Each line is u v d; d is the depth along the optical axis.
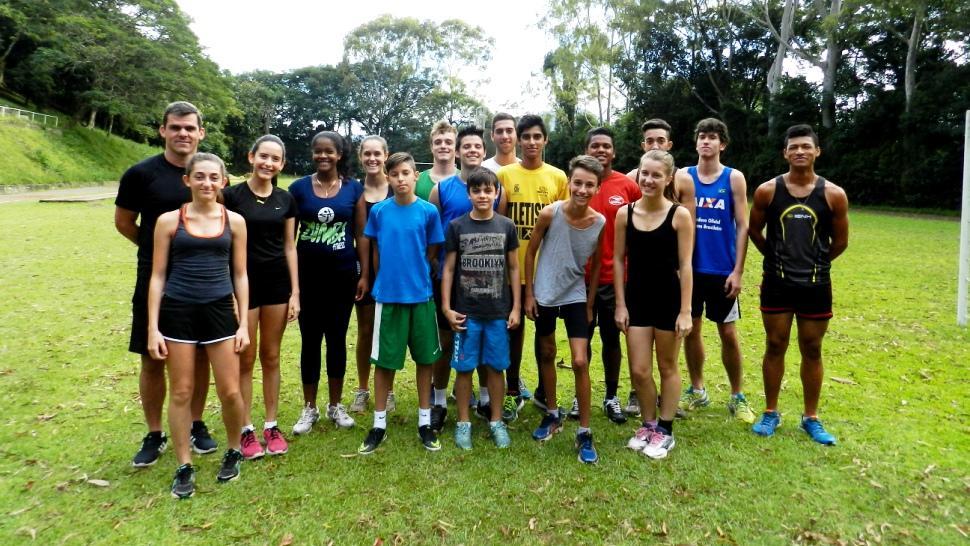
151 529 2.39
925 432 3.32
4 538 2.30
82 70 31.97
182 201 2.92
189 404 2.74
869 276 8.38
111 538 2.32
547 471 2.91
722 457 3.04
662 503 2.61
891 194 22.61
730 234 3.66
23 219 13.82
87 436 3.24
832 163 24.44
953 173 20.11
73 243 10.46
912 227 15.70
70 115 35.19
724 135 3.65
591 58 26.30
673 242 3.07
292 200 3.21
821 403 3.79
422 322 3.18
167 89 32.84
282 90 53.34
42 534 2.33
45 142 28.28
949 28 19.14
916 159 21.31
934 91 20.44
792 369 4.50
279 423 3.52
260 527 2.41
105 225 13.25
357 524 2.43
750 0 27.20
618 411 3.60
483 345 3.29
